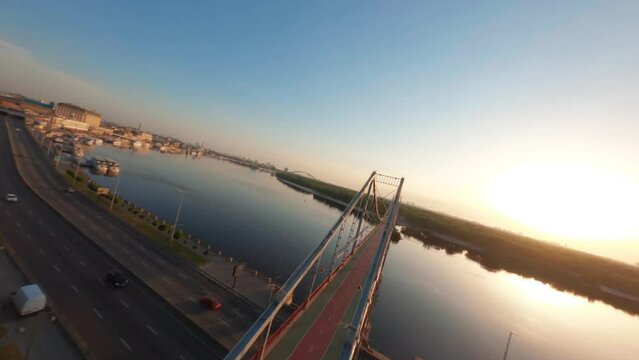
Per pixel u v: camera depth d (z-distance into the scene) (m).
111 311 37.88
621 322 114.38
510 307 99.00
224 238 100.69
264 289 55.06
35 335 30.84
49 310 34.91
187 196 150.25
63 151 162.25
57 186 87.81
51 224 59.62
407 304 80.94
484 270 154.25
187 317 40.59
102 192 96.50
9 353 27.83
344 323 40.44
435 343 62.44
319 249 42.41
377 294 78.69
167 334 36.41
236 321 42.84
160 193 141.25
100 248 54.69
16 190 74.75
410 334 63.59
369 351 45.91
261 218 147.25
